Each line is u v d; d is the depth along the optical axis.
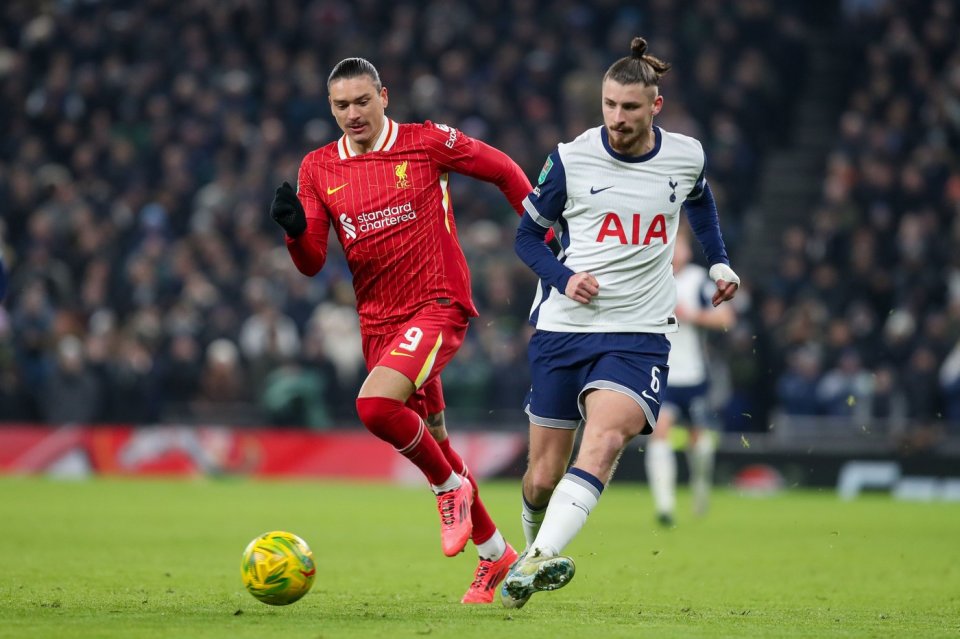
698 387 43.94
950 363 59.00
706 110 75.81
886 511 50.19
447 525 22.06
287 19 83.00
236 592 23.78
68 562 29.36
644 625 19.34
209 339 65.44
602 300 21.12
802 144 80.69
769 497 58.06
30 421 64.69
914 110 73.56
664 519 41.78
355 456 63.53
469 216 71.50
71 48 82.94
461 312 23.11
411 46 80.56
